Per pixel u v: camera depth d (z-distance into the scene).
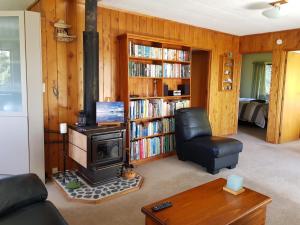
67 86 3.47
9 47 3.13
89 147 2.90
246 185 3.26
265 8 3.72
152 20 4.29
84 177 3.22
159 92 4.39
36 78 3.03
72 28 3.43
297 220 2.45
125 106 3.89
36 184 1.83
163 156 4.43
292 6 3.55
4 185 1.73
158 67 4.24
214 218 1.71
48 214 1.62
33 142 3.10
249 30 5.33
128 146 3.91
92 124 3.29
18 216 1.58
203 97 5.69
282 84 5.40
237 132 6.60
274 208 2.68
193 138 4.05
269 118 5.57
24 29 2.89
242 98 9.22
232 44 5.88
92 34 3.18
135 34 3.80
